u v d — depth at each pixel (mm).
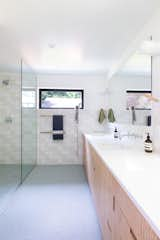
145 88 2178
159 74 1807
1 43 2568
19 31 2201
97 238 1824
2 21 1967
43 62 3473
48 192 2889
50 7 1717
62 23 2006
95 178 2258
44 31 2201
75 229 1963
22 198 2680
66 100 4578
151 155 1739
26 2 1644
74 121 4555
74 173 3848
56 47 2707
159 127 1772
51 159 4531
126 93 3002
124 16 1864
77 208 2396
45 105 4551
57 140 4527
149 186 983
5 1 1625
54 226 2012
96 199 2182
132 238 891
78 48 2768
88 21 1967
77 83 4496
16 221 2102
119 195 1131
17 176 3580
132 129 2742
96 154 2158
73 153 4562
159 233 624
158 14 1722
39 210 2344
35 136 4465
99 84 4504
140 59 2316
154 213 712
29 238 1814
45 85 4465
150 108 2061
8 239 1799
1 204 2498
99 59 3275
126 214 987
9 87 4367
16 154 4359
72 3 1660
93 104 4523
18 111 4355
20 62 3484
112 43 2559
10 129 4383
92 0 1614
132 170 1271
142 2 1636
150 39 1885
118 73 3365
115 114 3684
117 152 1901
